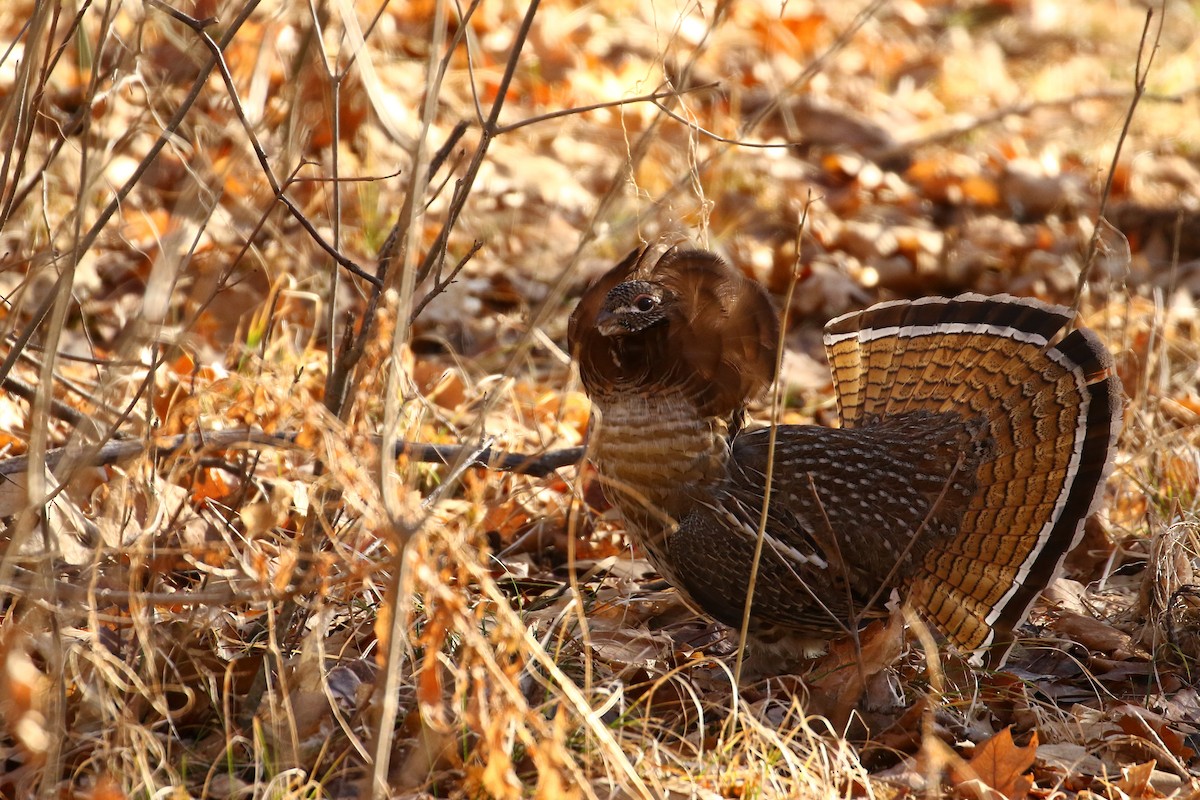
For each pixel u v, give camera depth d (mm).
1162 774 6969
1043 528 7758
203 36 6699
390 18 18609
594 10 21953
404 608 5867
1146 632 8547
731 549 7664
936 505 7531
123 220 11211
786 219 16047
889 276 15688
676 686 7371
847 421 8688
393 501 5543
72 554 7141
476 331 13023
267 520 6059
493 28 19750
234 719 6652
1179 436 10547
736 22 22266
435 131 16297
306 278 11867
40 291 10977
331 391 6797
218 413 8625
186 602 6055
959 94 22031
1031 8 26625
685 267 7605
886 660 7535
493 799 5930
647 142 7945
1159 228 17000
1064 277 15484
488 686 6656
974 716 7641
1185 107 21516
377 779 5320
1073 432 7770
